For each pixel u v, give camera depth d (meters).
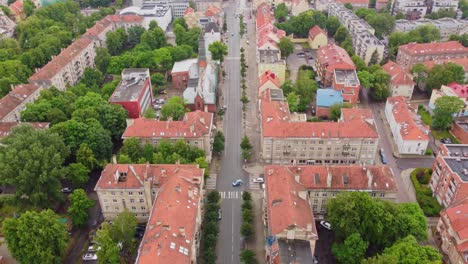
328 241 138.25
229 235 141.88
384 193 140.50
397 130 189.62
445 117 196.38
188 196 129.12
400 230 124.81
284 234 115.56
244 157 176.62
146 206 144.12
